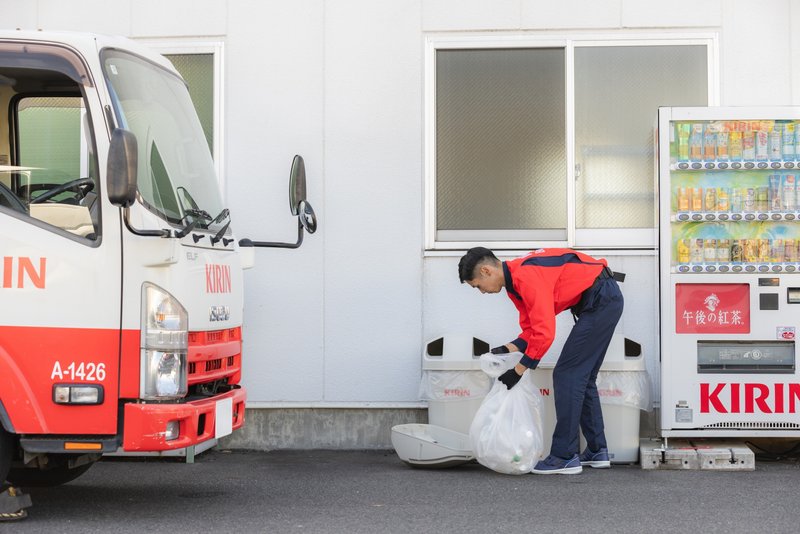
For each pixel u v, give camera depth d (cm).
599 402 705
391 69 805
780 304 702
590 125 803
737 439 744
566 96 800
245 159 809
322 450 796
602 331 674
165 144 569
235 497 604
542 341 655
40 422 504
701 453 694
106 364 507
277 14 811
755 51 786
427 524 521
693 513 549
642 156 799
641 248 787
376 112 805
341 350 799
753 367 709
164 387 512
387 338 798
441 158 809
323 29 808
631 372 716
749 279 703
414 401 795
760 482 646
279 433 799
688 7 791
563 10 798
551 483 645
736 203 706
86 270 509
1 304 509
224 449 802
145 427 504
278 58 810
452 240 805
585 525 519
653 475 675
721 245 710
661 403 708
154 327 511
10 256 511
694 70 796
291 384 800
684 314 708
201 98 818
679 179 714
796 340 702
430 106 804
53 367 507
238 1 812
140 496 610
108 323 508
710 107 704
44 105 596
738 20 787
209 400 547
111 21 819
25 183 591
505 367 687
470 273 672
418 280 798
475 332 793
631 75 801
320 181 805
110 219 512
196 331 540
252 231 807
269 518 538
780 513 550
